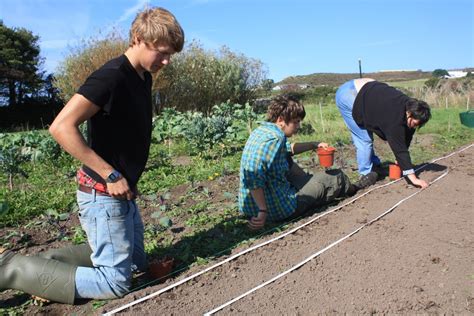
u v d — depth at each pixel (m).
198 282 3.12
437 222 4.11
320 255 3.47
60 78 18.70
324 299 2.90
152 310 2.76
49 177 7.55
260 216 3.84
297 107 3.92
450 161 6.98
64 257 3.14
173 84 18.09
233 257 3.45
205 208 5.10
